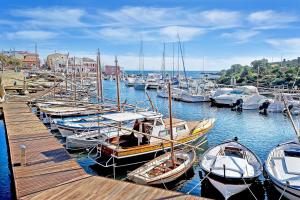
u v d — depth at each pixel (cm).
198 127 2353
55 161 1438
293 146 1617
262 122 3359
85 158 1922
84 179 1217
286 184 1190
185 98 5206
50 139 1867
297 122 3338
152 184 1370
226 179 1276
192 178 1595
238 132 2827
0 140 2492
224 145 1684
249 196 1363
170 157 1658
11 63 9338
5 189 1479
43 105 3369
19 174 1268
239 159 1463
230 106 4644
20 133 2022
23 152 1375
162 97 5812
